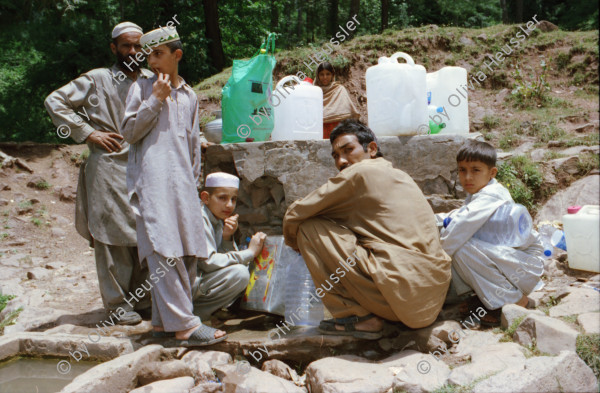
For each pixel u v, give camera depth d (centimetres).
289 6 2889
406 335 287
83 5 1602
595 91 920
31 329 358
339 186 288
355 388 233
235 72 412
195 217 302
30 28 1510
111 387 254
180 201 295
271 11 1911
